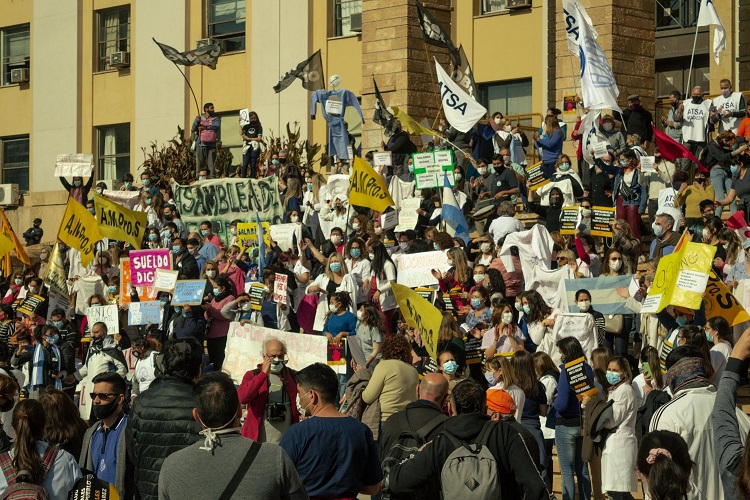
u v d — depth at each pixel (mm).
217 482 7977
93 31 46375
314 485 9672
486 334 18062
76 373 22125
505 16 37125
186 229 31391
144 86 44812
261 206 30906
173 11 44125
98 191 33812
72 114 46469
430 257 21609
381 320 18453
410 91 35844
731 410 7172
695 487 9930
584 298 18406
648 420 12594
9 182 48125
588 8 31578
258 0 42125
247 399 13430
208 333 22125
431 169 25203
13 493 8875
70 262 29078
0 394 10430
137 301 24016
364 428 9938
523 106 36969
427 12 32750
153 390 10125
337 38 40281
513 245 21812
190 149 38531
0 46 48312
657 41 36938
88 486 9031
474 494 8773
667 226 20562
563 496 14883
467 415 9305
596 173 25094
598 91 25891
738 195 23359
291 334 17703
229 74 42875
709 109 26734
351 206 27922
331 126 32312
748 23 34312
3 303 27000
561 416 14859
